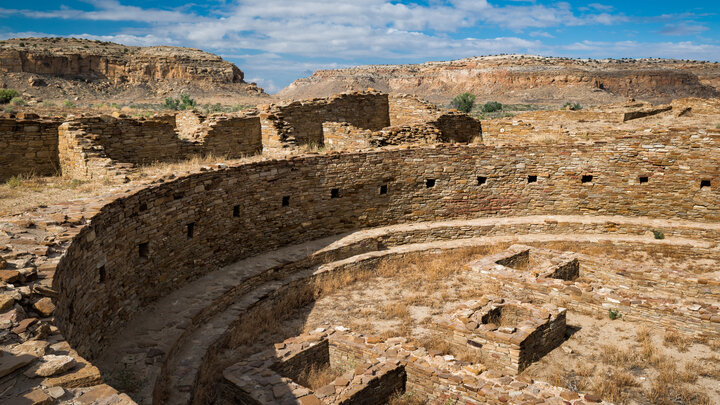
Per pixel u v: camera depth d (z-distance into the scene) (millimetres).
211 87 130625
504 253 17766
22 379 4805
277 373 10117
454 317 12445
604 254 19594
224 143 20344
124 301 11227
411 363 10539
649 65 186000
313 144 21859
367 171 19312
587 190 21422
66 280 8023
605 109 39312
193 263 14227
